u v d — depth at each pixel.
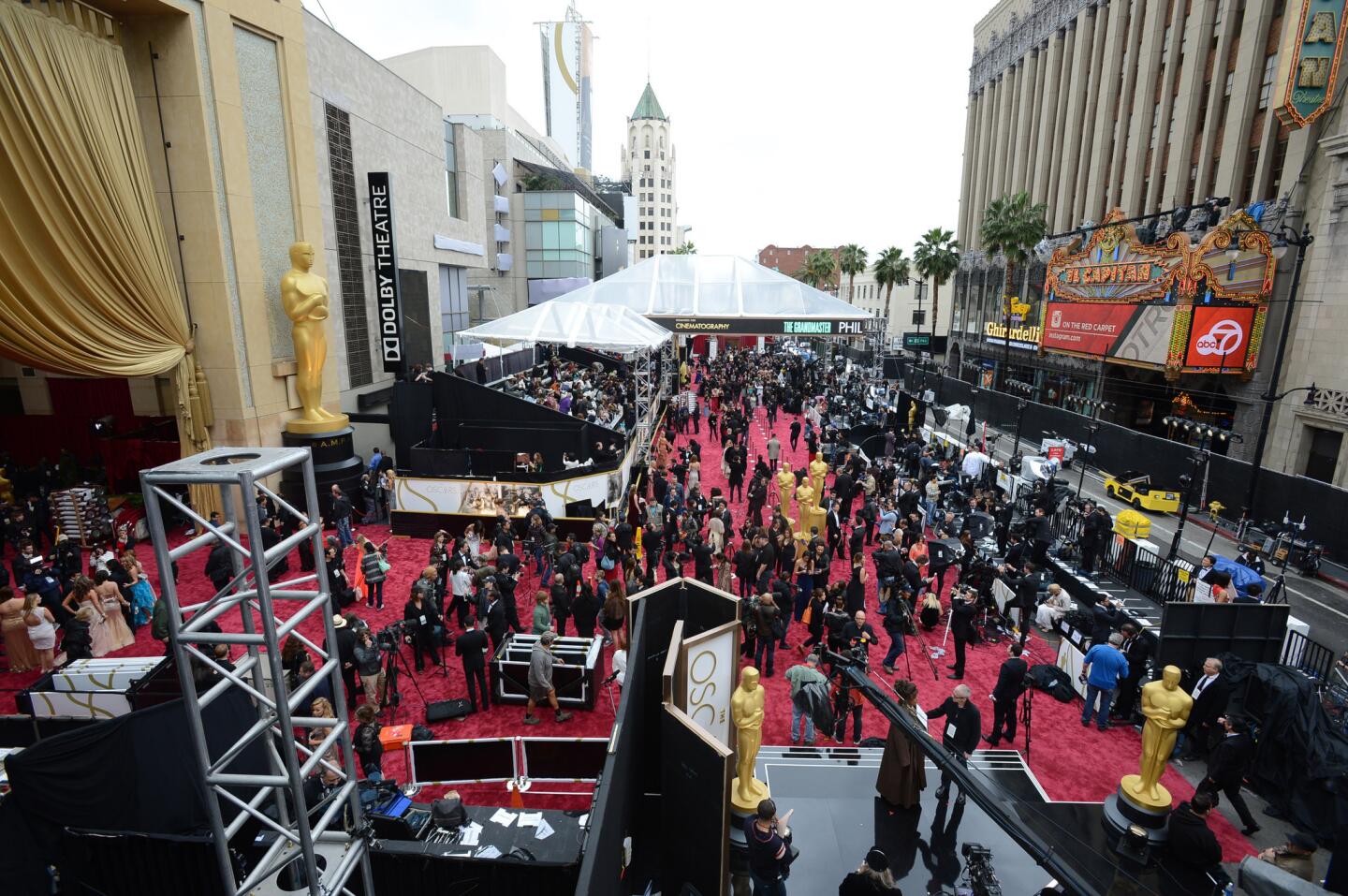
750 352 65.06
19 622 11.49
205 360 17.98
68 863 7.16
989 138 62.44
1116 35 42.72
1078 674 12.10
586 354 45.53
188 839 7.20
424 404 23.44
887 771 9.27
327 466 19.84
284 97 19.64
